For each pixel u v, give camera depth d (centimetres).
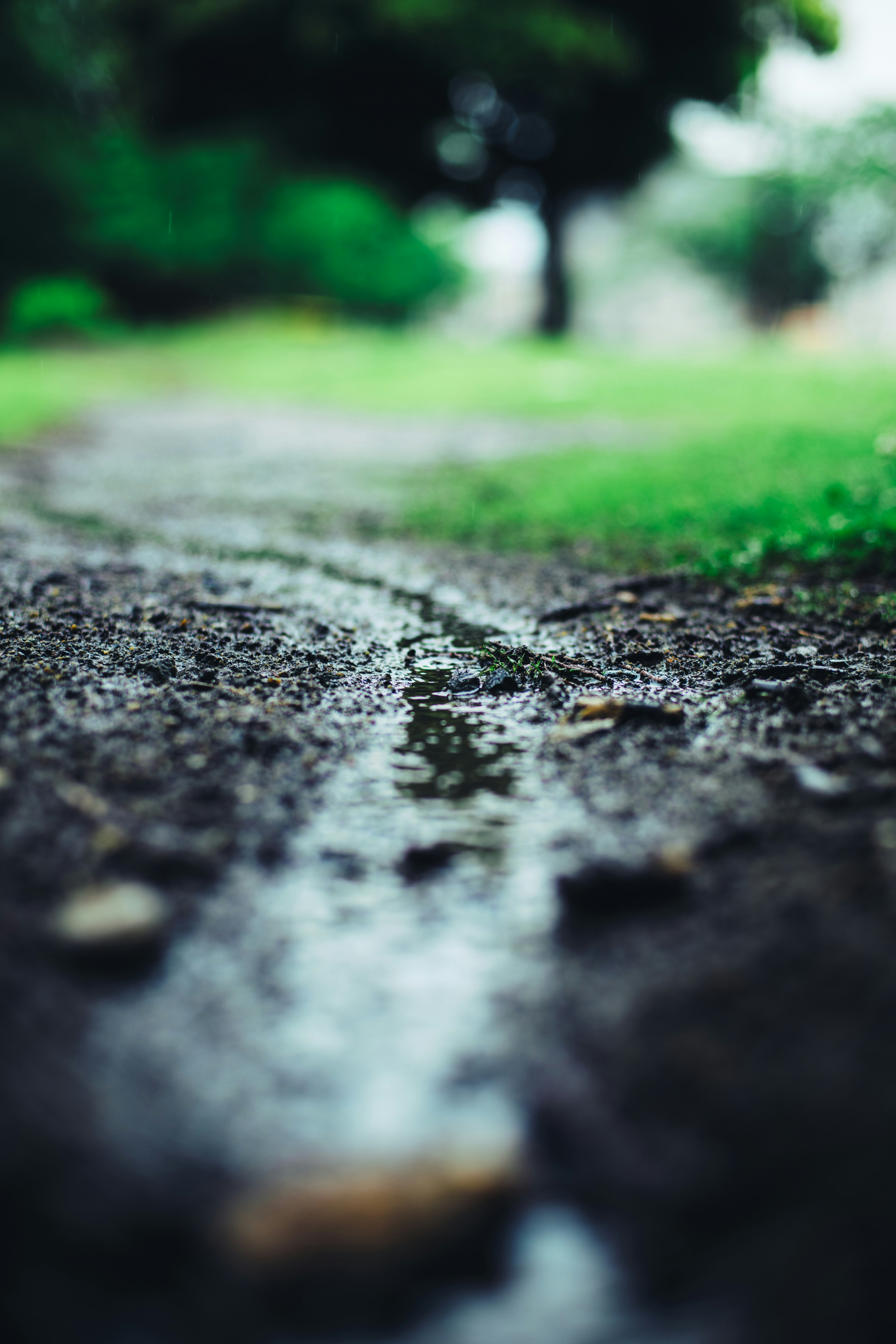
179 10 3092
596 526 688
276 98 3338
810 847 241
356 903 226
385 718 341
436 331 5194
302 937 213
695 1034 181
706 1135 161
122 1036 181
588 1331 135
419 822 263
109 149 3362
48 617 444
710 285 7050
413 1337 135
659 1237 147
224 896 227
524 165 3425
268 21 3059
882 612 444
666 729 324
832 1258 141
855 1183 150
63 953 199
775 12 2953
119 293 3534
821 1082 168
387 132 3384
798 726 319
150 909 209
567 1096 170
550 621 474
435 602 515
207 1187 152
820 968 195
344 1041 183
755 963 198
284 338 2895
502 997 194
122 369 2462
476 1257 145
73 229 3247
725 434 992
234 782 280
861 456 764
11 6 3072
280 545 677
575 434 1271
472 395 1748
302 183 3419
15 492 914
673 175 6366
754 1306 137
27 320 2947
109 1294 138
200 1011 189
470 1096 170
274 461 1145
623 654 408
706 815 261
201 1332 134
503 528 709
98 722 316
